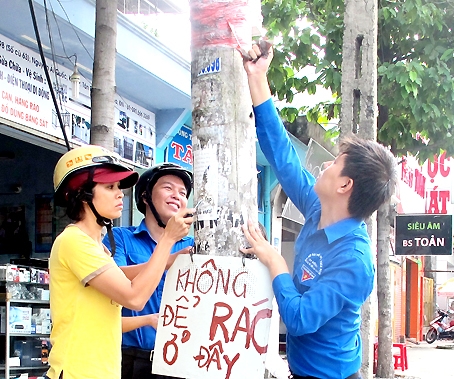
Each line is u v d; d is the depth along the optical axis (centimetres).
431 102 854
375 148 267
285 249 1530
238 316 260
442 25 858
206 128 279
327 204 271
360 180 260
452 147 920
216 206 274
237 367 257
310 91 886
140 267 310
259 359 257
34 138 705
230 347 259
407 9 808
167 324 272
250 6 288
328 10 844
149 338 367
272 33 833
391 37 878
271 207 1331
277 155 299
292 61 875
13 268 660
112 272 258
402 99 837
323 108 977
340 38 828
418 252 1206
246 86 285
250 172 280
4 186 954
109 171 271
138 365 363
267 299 262
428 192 1557
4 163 956
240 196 275
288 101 895
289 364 276
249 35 287
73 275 263
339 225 262
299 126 1199
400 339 2203
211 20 281
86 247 260
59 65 733
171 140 975
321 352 259
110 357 265
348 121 513
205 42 282
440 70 827
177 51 845
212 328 262
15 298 664
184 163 1038
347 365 261
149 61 781
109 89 497
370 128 507
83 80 778
